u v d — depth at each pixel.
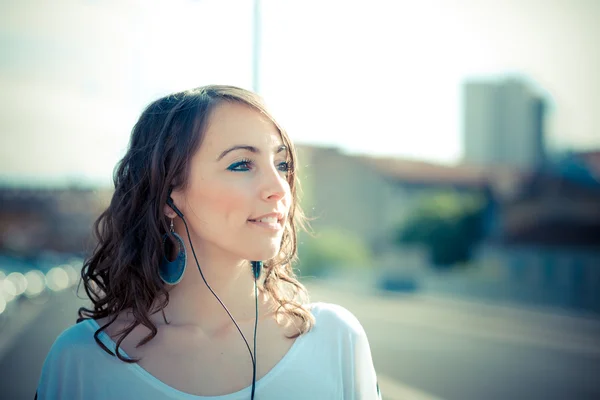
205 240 1.58
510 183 34.81
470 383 9.21
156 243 1.57
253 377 1.47
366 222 38.44
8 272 25.02
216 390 1.46
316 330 1.59
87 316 1.72
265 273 1.72
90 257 1.76
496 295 23.08
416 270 29.19
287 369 1.51
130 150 1.69
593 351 13.01
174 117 1.57
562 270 23.95
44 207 47.56
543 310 19.55
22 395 7.09
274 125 1.57
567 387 9.27
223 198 1.49
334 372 1.55
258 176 1.51
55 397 1.47
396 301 22.16
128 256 1.60
